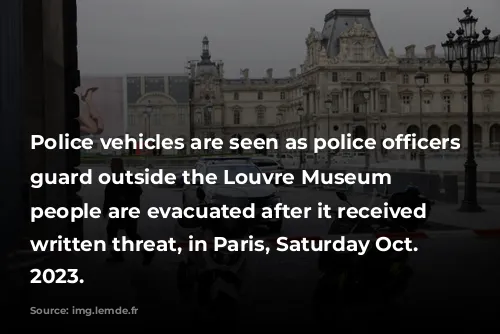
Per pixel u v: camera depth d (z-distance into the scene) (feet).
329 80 372.79
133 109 396.78
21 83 30.01
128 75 397.60
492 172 117.39
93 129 370.94
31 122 33.27
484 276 37.42
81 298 32.40
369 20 388.37
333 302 26.32
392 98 380.58
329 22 394.73
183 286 30.22
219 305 25.38
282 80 456.04
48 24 37.42
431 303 30.89
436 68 395.96
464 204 70.18
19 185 29.07
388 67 377.71
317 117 369.91
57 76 40.86
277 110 453.58
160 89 403.13
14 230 27.96
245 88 449.89
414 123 383.45
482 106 400.67
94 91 374.02
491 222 61.00
